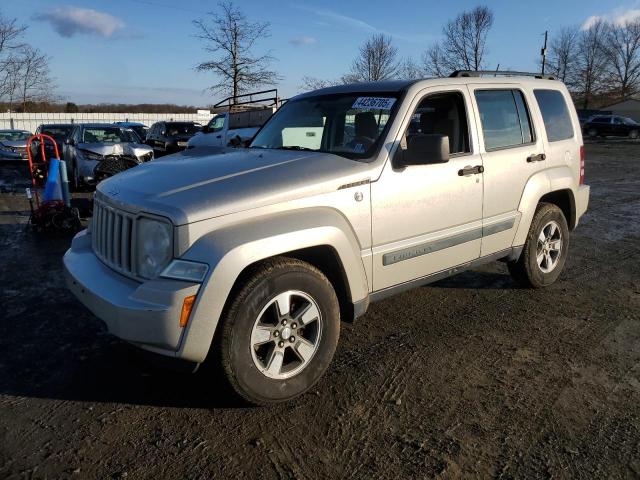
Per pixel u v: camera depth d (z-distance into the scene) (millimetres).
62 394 3455
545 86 5418
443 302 5172
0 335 4367
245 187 3217
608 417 3229
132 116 43188
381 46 38625
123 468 2740
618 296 5379
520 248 5086
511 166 4738
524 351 4117
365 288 3715
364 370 3785
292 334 3299
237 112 16938
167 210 2994
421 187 3967
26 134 25641
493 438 3014
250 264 3113
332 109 4387
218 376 3088
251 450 2891
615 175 16984
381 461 2805
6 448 2893
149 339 2906
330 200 3451
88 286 3297
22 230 8672
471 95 4520
